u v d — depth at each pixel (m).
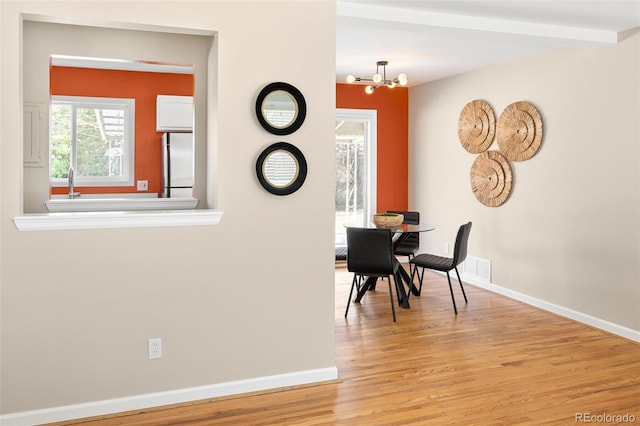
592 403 3.00
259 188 3.08
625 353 3.83
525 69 5.23
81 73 5.73
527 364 3.60
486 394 3.12
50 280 2.70
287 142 3.12
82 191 5.77
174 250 2.92
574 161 4.66
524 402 3.01
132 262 2.84
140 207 3.40
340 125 7.28
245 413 2.86
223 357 3.06
